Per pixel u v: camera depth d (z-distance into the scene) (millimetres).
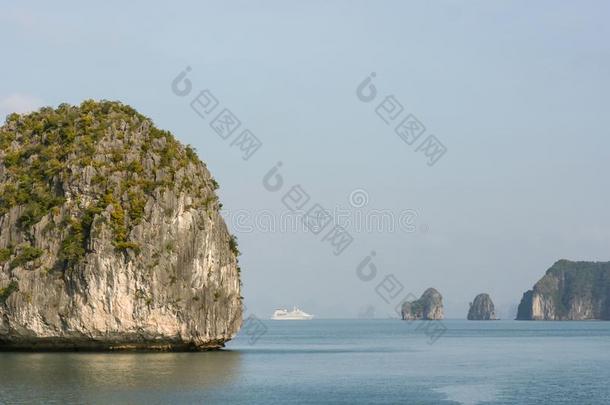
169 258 113250
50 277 111062
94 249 109875
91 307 110000
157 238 113000
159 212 113875
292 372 101688
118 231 111125
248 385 85250
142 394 75625
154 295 111438
